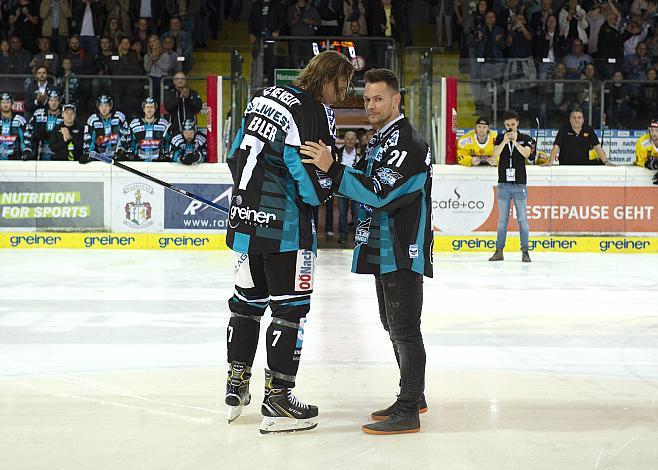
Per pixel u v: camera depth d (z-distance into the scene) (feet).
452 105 43.50
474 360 18.60
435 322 23.18
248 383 14.26
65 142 42.06
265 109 13.73
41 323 22.63
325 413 14.60
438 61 47.73
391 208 13.42
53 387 16.10
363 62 49.52
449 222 42.91
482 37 53.11
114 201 41.96
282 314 13.69
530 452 12.50
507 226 38.73
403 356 13.64
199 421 14.02
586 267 36.42
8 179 41.81
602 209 42.78
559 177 42.68
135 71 48.29
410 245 13.56
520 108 44.45
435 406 15.02
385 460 12.12
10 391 15.79
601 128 44.65
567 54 53.57
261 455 12.32
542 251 42.80
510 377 17.10
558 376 17.22
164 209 42.01
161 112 43.70
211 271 33.71
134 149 42.32
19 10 53.88
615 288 29.96
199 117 47.11
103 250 41.68
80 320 23.07
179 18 56.08
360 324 22.70
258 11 55.36
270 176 13.61
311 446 12.76
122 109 43.52
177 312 24.40
